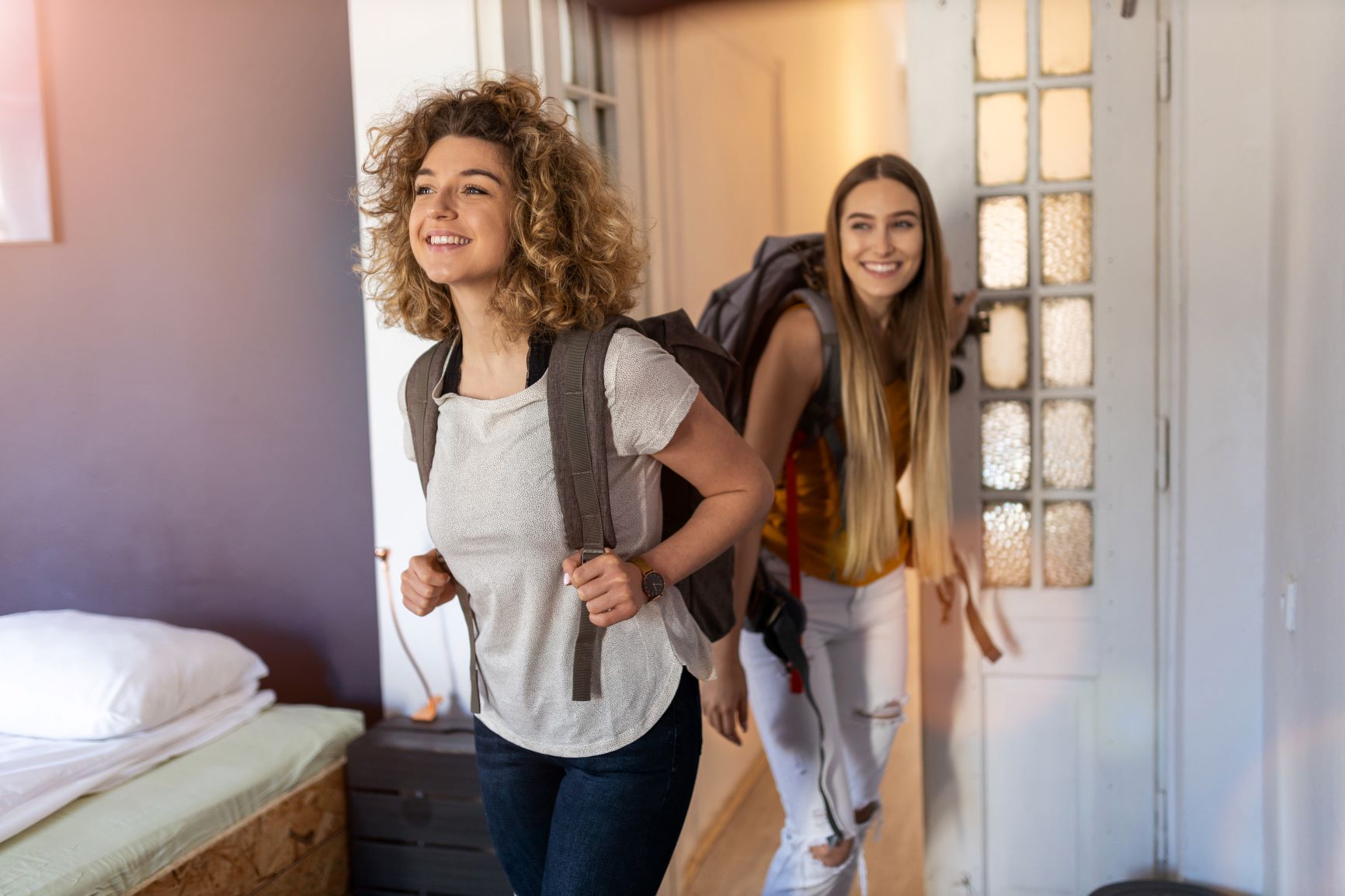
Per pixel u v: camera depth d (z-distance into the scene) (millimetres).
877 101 5027
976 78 2373
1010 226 2398
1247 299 2234
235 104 2611
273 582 2701
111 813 1957
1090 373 2400
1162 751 2418
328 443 2623
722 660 2100
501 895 2232
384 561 2449
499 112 1318
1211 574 2309
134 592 2809
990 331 2420
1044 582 2457
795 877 2312
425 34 2375
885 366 2312
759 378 2180
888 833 2867
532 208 1265
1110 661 2424
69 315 2779
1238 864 2336
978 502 2445
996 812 2498
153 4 2639
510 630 1341
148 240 2703
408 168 1368
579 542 1273
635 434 1268
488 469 1287
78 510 2828
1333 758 1521
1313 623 1699
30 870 1748
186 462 2736
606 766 1343
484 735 1447
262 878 2123
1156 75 2285
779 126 3697
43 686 2193
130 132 2688
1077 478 2424
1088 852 2463
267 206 2613
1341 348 1484
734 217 3285
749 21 3383
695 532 1315
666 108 2791
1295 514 1886
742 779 3211
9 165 2744
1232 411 2268
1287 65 1986
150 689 2225
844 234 2170
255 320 2650
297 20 2549
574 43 2441
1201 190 2242
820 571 2307
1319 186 1680
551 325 1290
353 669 2656
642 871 1352
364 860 2334
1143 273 2332
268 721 2418
